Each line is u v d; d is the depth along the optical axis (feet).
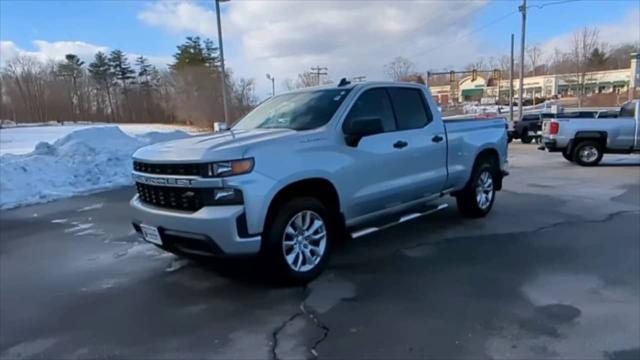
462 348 9.87
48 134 132.77
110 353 10.30
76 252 18.17
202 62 221.66
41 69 272.51
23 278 15.38
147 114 273.95
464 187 20.31
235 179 12.00
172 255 17.29
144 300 13.19
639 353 9.49
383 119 16.37
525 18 99.50
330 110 15.12
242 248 12.23
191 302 12.89
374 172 15.56
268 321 11.52
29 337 11.19
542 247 16.69
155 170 13.35
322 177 13.85
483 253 16.20
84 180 35.70
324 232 14.33
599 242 17.10
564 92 208.33
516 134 77.20
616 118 41.06
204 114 204.64
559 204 24.06
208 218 11.97
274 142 13.00
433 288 13.19
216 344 10.50
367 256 16.20
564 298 12.23
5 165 33.06
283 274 13.29
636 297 12.19
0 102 256.93
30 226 22.81
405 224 20.44
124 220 23.70
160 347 10.48
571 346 9.80
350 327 11.01
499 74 194.39
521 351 9.66
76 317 12.24
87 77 282.77
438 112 18.84
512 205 24.06
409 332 10.64
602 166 40.98
